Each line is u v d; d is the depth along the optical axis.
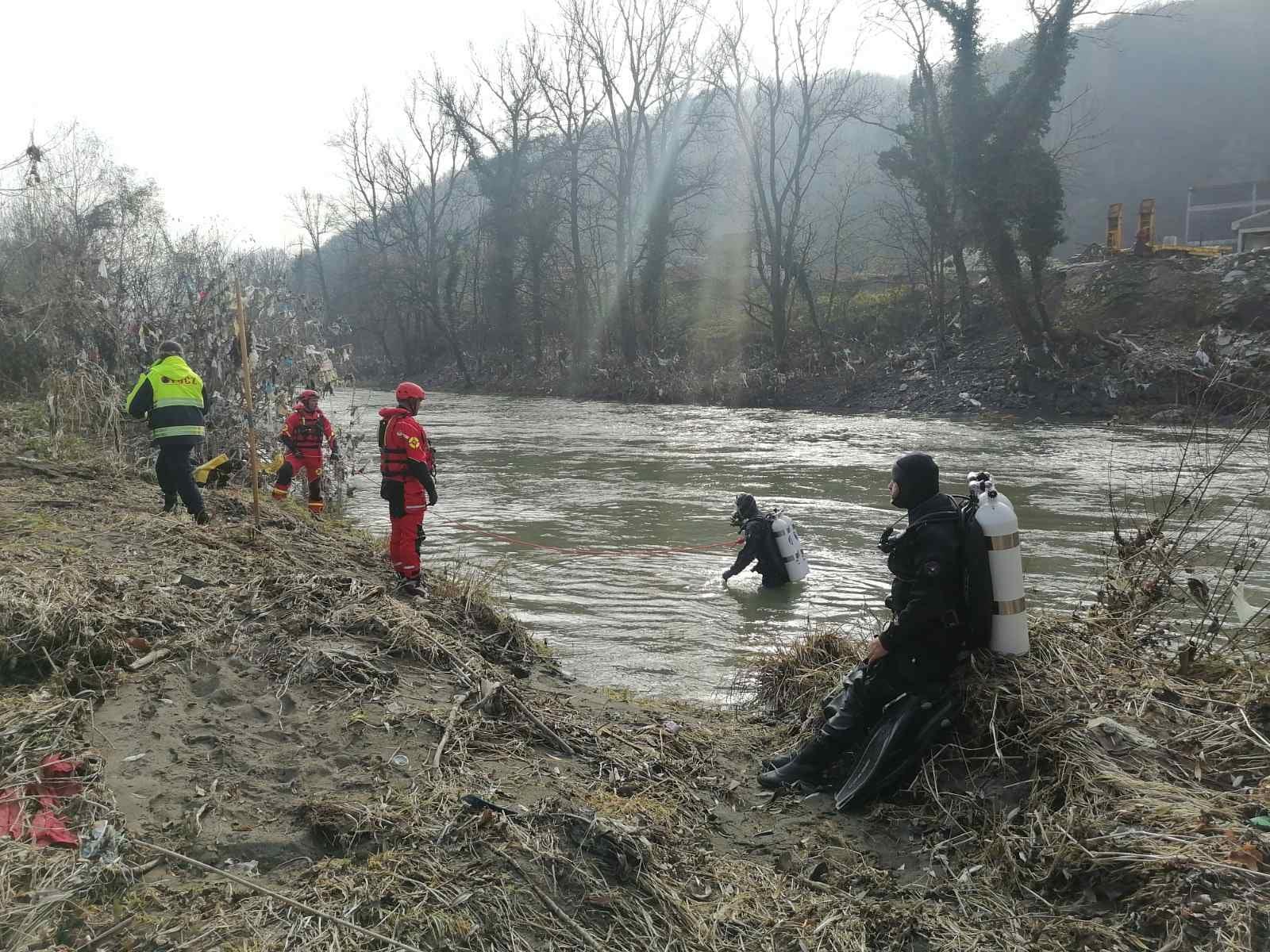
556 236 53.78
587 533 11.35
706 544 10.70
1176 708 4.29
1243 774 3.77
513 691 4.88
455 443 23.06
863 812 4.11
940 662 4.21
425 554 10.05
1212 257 31.11
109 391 12.71
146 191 19.53
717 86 40.03
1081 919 3.10
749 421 28.94
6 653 4.19
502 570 9.05
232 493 10.58
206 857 3.06
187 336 13.56
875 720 4.36
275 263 18.75
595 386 45.09
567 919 2.98
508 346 52.62
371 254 61.28
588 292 50.47
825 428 25.81
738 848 3.80
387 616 5.49
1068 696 4.24
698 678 6.13
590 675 6.16
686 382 40.44
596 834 3.41
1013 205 28.02
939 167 31.69
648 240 44.97
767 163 45.03
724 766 4.60
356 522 12.03
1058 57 28.00
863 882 3.53
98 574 5.31
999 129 28.56
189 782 3.50
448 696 4.71
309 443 11.47
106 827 3.08
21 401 14.97
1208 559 8.08
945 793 4.01
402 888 2.95
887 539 4.38
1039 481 14.90
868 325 40.16
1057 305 31.81
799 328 43.34
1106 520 11.51
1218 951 2.72
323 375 14.10
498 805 3.53
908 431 24.61
